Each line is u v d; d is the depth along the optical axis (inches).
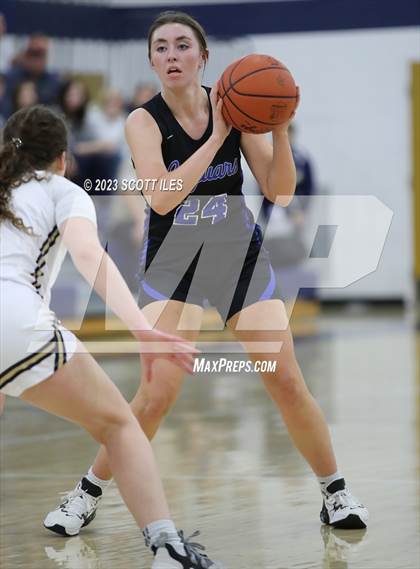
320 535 326.3
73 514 334.0
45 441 530.0
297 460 460.1
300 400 331.0
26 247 269.4
